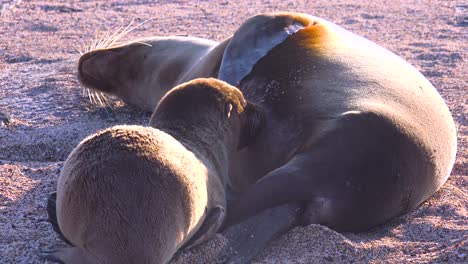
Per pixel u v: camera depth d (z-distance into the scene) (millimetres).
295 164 10930
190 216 9352
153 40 16672
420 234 10914
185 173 9336
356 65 12602
